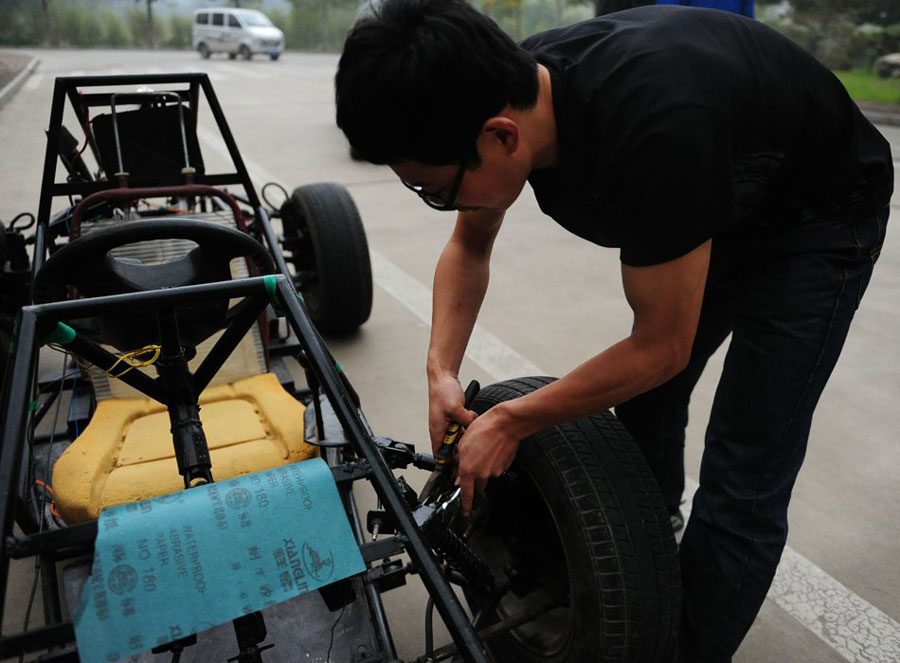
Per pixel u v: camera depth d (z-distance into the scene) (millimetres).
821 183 1341
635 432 2006
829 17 13938
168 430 1908
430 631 1604
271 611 1611
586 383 1254
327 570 1073
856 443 2723
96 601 980
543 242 4793
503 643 1733
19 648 947
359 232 3207
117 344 1504
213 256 1548
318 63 20531
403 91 979
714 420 1527
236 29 20391
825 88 1276
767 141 1212
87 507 1655
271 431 1916
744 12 3330
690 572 1564
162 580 1010
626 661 1399
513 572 1762
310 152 7211
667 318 1163
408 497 1434
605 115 1091
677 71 1077
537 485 1518
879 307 3832
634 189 1071
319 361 1278
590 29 1199
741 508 1479
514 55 1034
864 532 2293
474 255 1715
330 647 1453
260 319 2240
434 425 1549
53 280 1474
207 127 8391
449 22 980
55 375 2520
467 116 1014
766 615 2000
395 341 3438
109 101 2660
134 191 2285
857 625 1969
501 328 3570
